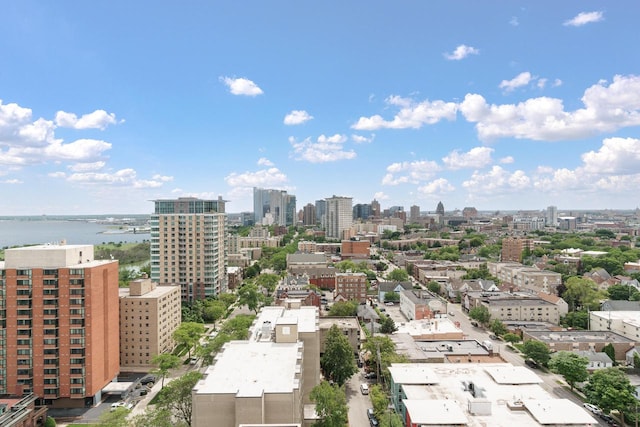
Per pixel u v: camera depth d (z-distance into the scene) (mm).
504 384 99312
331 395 96688
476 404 84750
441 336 161750
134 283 159250
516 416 83688
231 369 90625
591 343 158875
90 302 124062
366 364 146875
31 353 123188
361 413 117750
